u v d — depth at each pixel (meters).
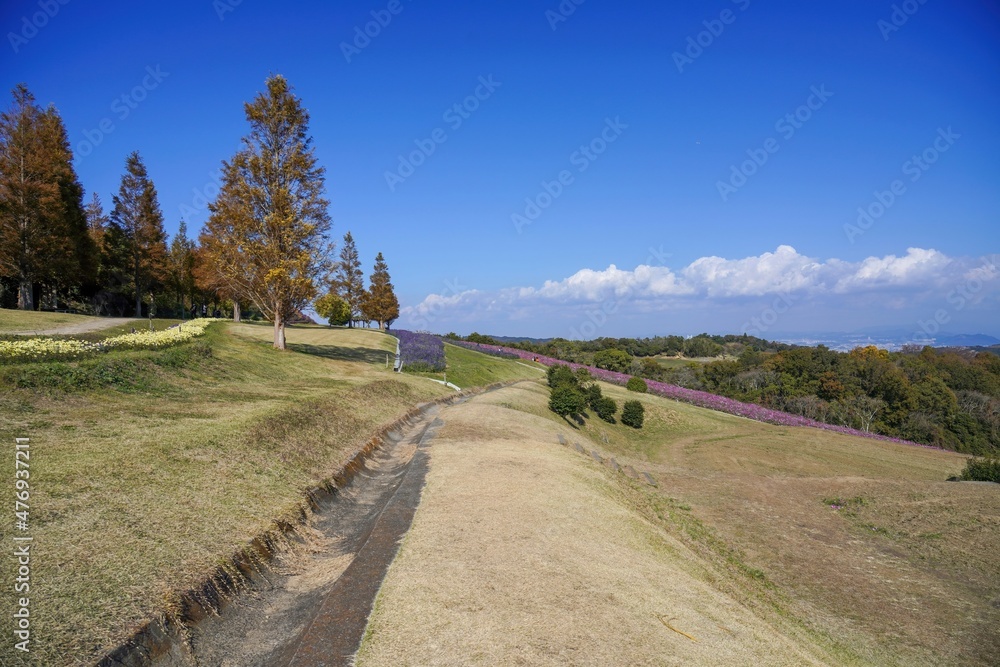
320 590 6.75
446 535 8.06
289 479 10.09
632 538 9.73
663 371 73.00
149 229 48.09
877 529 16.23
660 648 5.62
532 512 9.58
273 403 15.33
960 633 10.07
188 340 21.78
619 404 42.28
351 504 10.82
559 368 46.16
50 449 8.28
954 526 16.16
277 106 30.23
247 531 7.32
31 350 13.08
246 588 6.34
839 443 36.31
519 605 6.05
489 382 43.84
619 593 6.86
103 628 4.58
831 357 64.56
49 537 5.77
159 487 7.84
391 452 16.05
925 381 56.44
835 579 12.33
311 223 30.03
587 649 5.31
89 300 51.59
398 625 5.41
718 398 52.84
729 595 8.88
